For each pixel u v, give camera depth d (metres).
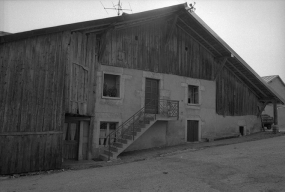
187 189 6.57
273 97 19.66
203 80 16.84
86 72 11.52
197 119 16.23
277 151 10.95
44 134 9.04
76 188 6.82
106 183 7.27
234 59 16.95
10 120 8.44
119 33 13.42
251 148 12.33
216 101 17.47
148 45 14.48
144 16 12.21
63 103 9.59
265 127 24.39
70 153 11.26
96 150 11.95
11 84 8.55
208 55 17.31
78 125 11.55
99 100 12.38
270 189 6.38
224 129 17.73
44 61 9.29
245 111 19.39
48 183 7.38
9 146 8.33
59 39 9.79
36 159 8.79
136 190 6.56
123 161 10.66
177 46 15.79
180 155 11.53
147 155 11.94
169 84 15.12
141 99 13.82
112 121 12.70
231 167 8.63
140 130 12.34
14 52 8.69
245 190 6.39
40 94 9.09
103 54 12.58
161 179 7.55
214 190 6.45
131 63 13.70
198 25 14.98
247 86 19.73
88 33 11.73
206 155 11.14
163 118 13.41
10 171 8.26
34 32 8.81
